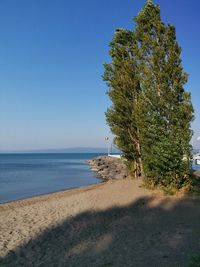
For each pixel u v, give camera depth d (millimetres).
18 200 30516
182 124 22547
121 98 27719
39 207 23422
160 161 22562
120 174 56688
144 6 23875
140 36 23984
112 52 28234
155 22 23422
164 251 11938
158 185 24422
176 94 22781
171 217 17344
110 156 101625
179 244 12602
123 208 20656
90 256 12344
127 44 28078
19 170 77938
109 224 17109
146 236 14164
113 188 28047
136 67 27125
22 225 17766
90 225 17156
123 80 27562
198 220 16188
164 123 22812
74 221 18219
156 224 16172
